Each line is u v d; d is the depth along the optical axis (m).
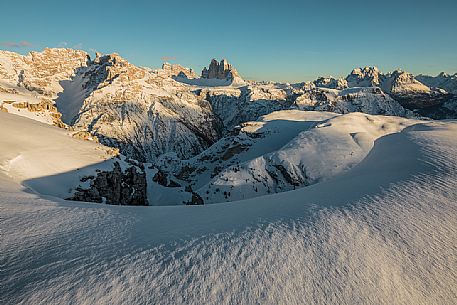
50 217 13.64
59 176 36.38
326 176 76.44
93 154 49.50
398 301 7.25
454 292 7.43
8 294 7.76
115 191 45.19
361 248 9.30
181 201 65.50
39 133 46.81
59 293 7.78
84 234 11.81
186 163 153.50
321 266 8.65
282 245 9.91
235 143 155.88
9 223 12.27
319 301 7.38
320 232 10.51
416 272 8.12
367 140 88.00
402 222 10.52
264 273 8.51
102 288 8.00
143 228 12.98
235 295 7.70
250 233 11.04
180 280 8.36
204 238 11.01
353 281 7.95
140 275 8.61
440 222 10.26
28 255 9.77
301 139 96.88
